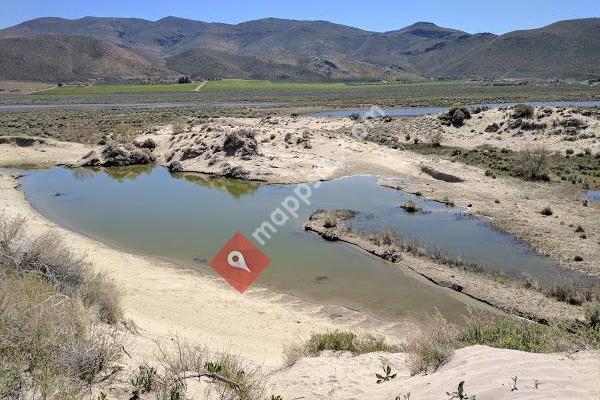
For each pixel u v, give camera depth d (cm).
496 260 1700
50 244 933
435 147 4262
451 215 2253
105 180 3156
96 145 4209
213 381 591
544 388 463
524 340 727
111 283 966
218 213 2327
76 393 475
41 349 523
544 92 11938
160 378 562
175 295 1359
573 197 2512
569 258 1706
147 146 3975
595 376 481
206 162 3428
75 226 2100
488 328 809
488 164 3384
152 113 7375
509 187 2734
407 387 593
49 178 3195
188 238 1948
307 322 1248
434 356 690
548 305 1330
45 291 716
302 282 1534
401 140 4644
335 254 1783
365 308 1355
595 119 4262
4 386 439
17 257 855
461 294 1440
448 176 2975
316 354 891
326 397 631
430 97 10969
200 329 1111
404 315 1313
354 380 691
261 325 1205
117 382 539
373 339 1037
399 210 2341
